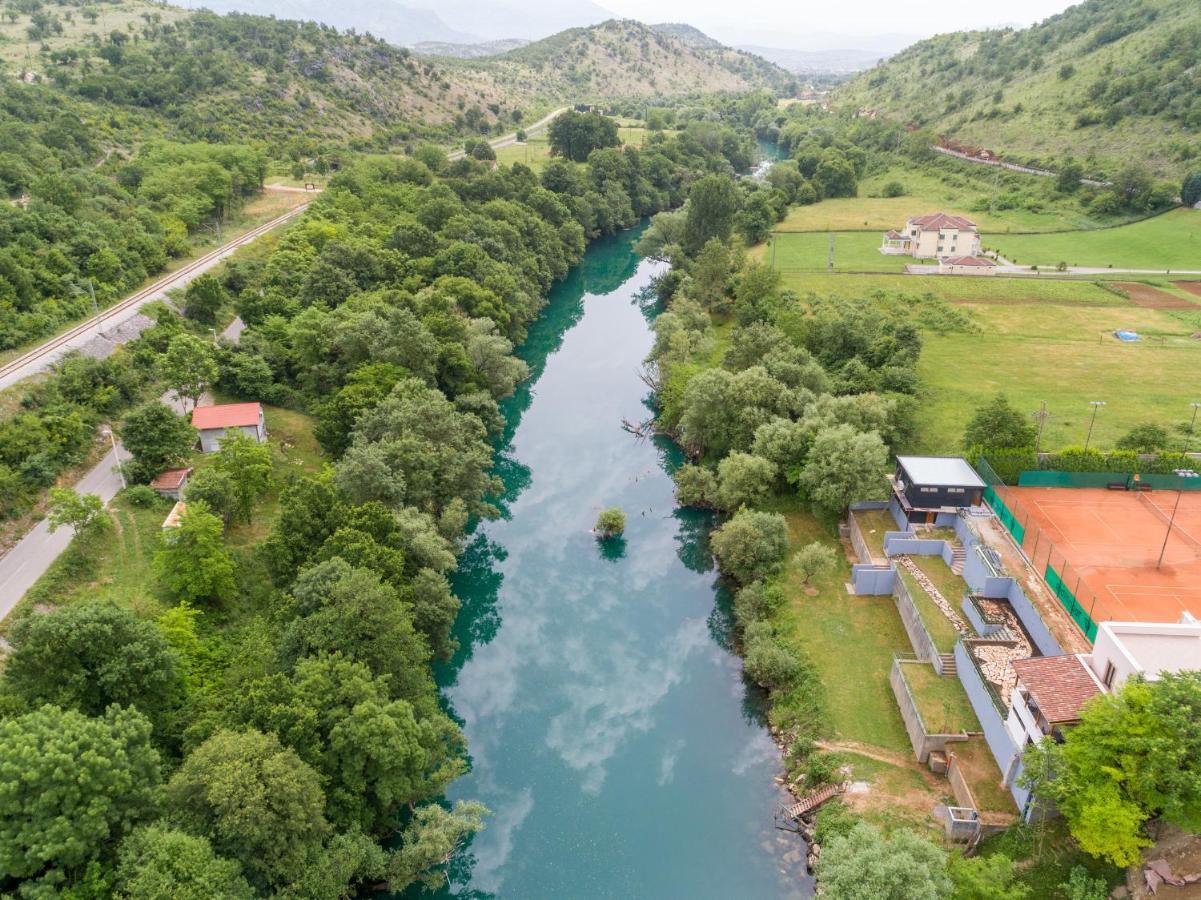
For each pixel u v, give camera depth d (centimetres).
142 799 4284
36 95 18438
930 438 9675
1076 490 8606
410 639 5819
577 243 19088
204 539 6525
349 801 4909
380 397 9212
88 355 9700
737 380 9706
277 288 12562
